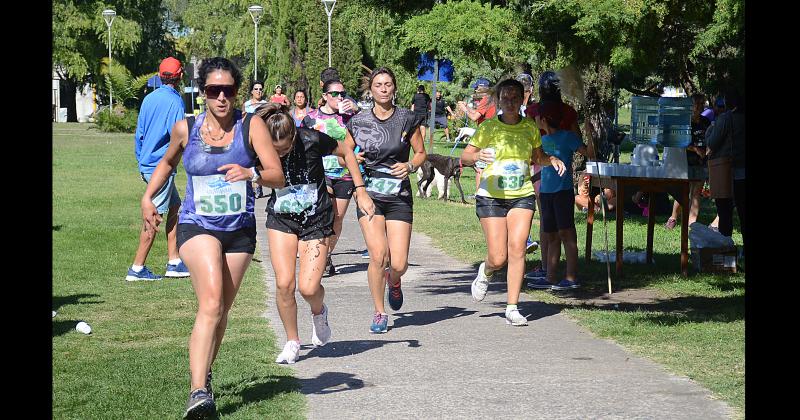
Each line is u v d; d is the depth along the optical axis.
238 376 8.01
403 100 53.94
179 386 7.67
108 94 82.62
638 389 7.63
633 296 12.23
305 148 8.16
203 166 6.64
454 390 7.66
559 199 12.64
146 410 6.98
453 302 11.98
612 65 10.39
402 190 9.94
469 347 9.29
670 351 8.91
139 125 13.13
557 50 10.95
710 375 7.98
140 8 85.50
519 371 8.28
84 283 13.04
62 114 97.88
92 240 17.39
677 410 7.03
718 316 10.63
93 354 8.87
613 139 25.80
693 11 10.12
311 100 65.69
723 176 14.47
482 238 18.39
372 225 9.89
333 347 9.30
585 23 9.73
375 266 9.87
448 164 25.47
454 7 10.73
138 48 85.25
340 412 7.03
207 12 79.69
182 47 89.31
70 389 7.56
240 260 6.81
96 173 34.19
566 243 12.77
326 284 13.34
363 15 13.80
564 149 12.55
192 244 6.64
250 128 6.69
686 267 13.73
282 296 8.26
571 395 7.48
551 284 13.00
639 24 9.89
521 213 10.26
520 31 10.53
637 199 21.16
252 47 72.94
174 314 10.92
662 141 13.54
